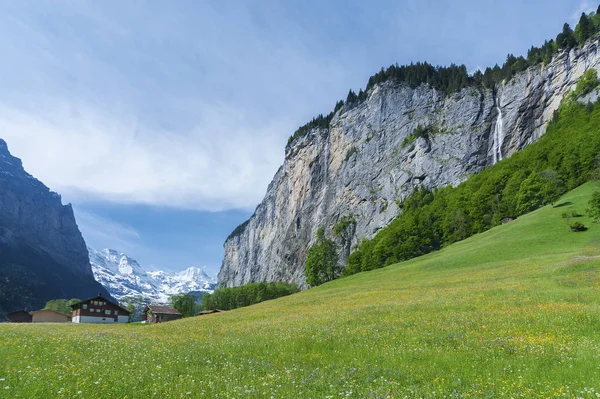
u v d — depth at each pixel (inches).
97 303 5152.6
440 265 3248.0
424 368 632.4
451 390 510.0
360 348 816.3
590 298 1214.9
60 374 572.4
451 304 1393.9
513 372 580.7
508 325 927.7
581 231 3058.6
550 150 5590.6
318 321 1300.4
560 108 7121.1
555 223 3437.5
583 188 4362.7
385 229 7790.4
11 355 746.2
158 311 5236.2
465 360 663.8
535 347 705.0
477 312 1175.6
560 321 906.1
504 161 6835.6
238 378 607.2
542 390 486.0
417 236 5861.2
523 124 7819.9
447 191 7460.6
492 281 1962.4
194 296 7121.1
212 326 1665.8
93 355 798.5
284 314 1814.7
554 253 2637.8
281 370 665.0
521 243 3161.9
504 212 4990.2
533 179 4758.9
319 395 503.8
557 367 583.2
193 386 535.5
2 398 438.3
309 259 6747.1
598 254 2172.7
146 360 752.3
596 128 5152.6
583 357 612.7
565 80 7534.5
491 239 3683.6
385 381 555.2
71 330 1688.0
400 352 750.5
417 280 2659.9
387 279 3179.1
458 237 5324.8
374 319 1222.3
